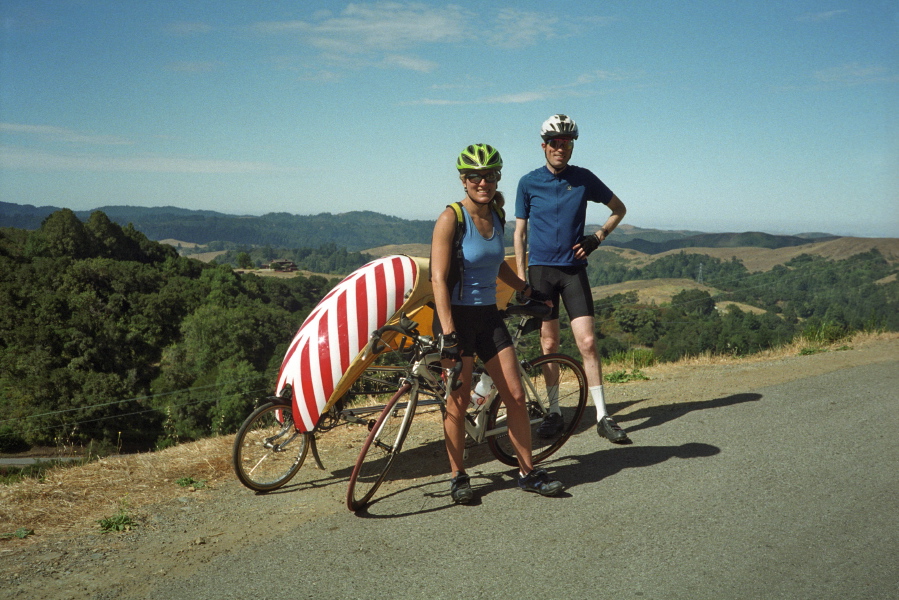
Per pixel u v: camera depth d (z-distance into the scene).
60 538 3.35
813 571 2.68
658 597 2.52
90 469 4.52
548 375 4.40
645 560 2.82
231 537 3.30
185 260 141.62
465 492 3.55
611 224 4.62
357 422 4.34
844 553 2.82
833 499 3.41
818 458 4.05
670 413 5.33
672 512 3.32
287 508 3.69
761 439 4.48
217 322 76.31
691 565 2.76
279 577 2.82
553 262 4.56
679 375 7.21
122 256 137.62
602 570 2.75
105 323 89.62
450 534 3.18
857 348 8.71
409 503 3.64
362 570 2.85
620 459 4.20
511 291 5.75
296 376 4.12
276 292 132.75
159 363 89.69
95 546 3.24
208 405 60.03
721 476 3.80
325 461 4.58
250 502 3.85
